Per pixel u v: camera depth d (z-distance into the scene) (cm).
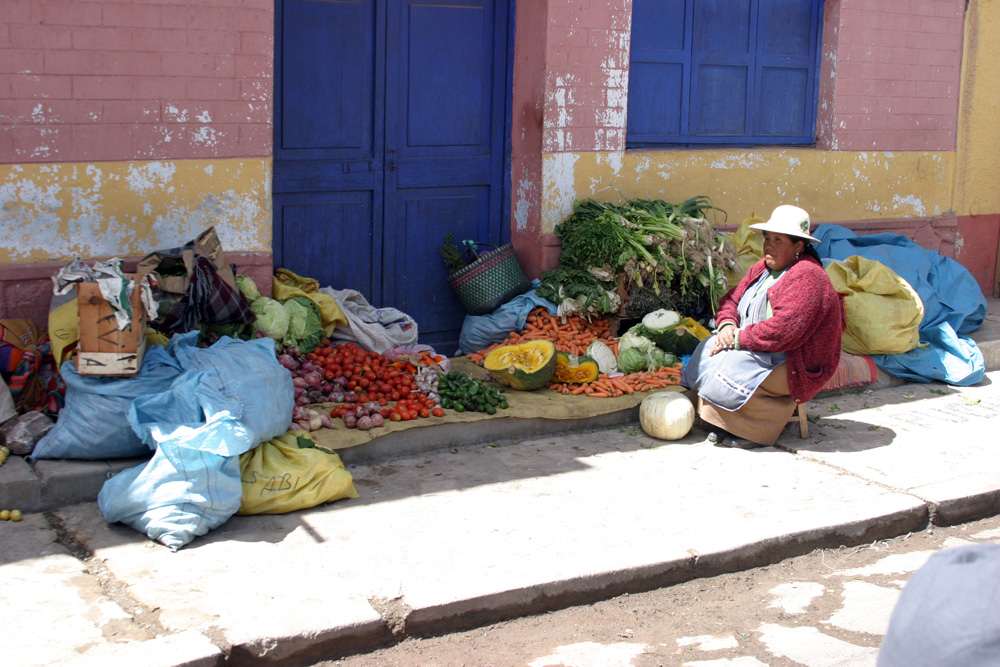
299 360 604
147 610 383
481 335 723
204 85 591
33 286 560
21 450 488
